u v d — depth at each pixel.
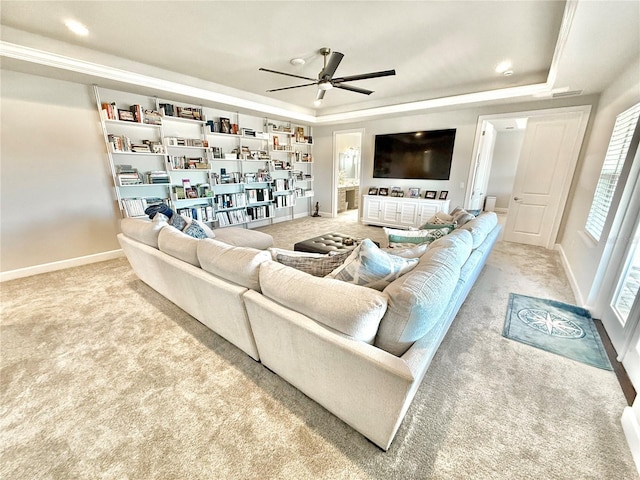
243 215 5.39
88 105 3.41
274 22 2.42
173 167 4.26
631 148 2.03
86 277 3.12
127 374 1.66
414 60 3.23
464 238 1.81
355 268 1.30
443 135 4.95
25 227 3.14
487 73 3.62
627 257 1.96
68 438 1.27
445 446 1.23
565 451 1.21
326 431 1.30
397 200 5.47
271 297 1.39
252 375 1.65
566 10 1.89
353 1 2.11
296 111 5.59
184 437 1.28
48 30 2.54
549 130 4.01
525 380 1.61
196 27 2.51
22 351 1.86
